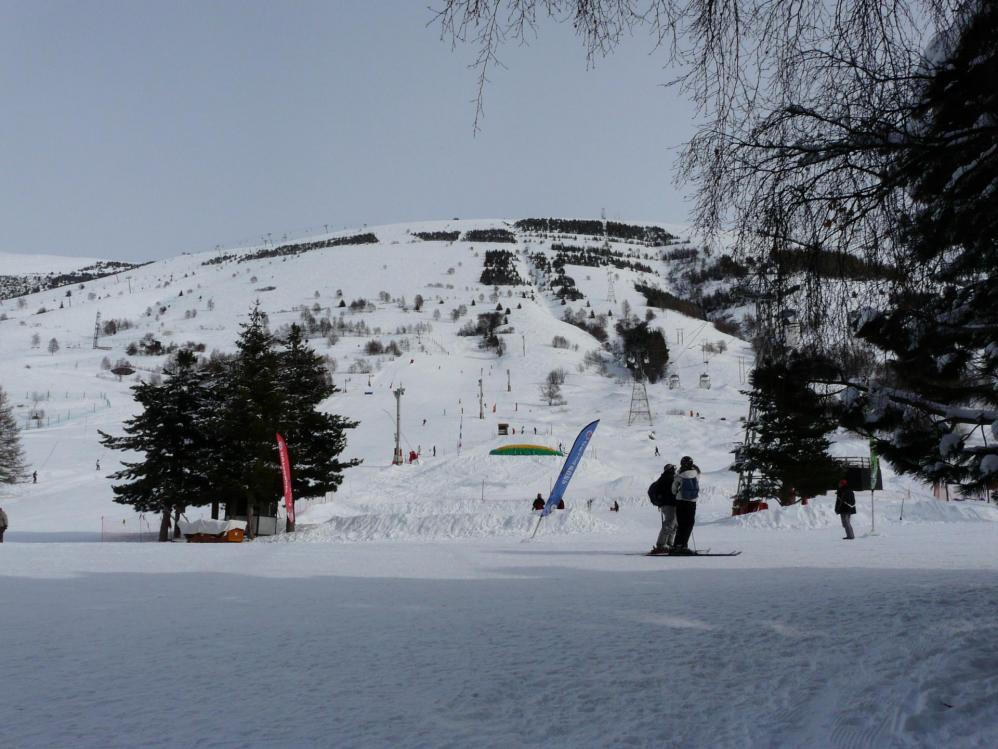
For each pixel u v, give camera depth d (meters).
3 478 75.50
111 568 14.45
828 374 7.26
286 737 4.25
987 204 5.82
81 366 197.62
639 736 4.18
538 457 78.38
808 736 4.09
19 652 6.55
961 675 4.98
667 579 11.33
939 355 6.84
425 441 106.81
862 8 6.11
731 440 103.56
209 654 6.40
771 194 6.65
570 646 6.43
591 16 6.18
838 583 10.00
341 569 13.93
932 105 5.83
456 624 7.62
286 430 40.88
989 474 7.07
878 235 6.49
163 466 41.03
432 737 4.21
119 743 4.18
